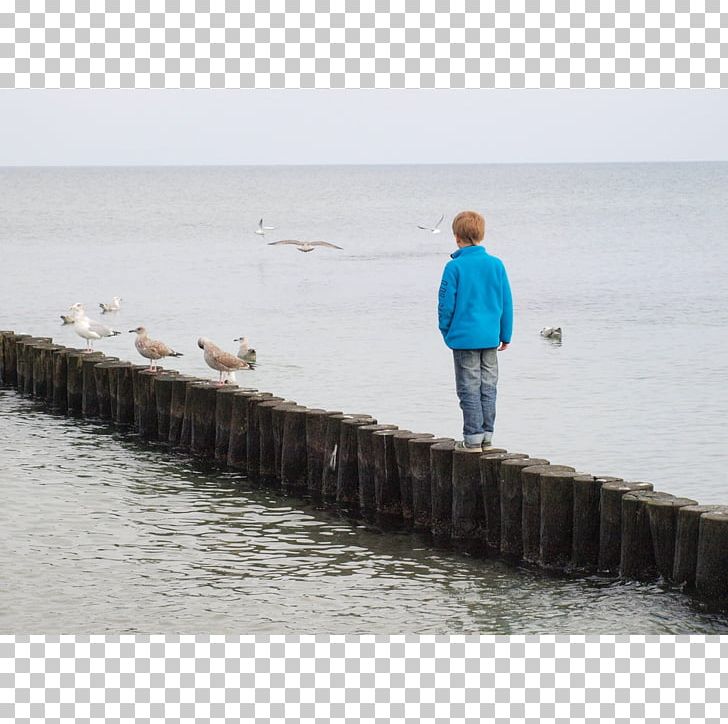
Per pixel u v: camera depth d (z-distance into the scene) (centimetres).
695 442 1858
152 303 4288
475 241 1280
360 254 6894
